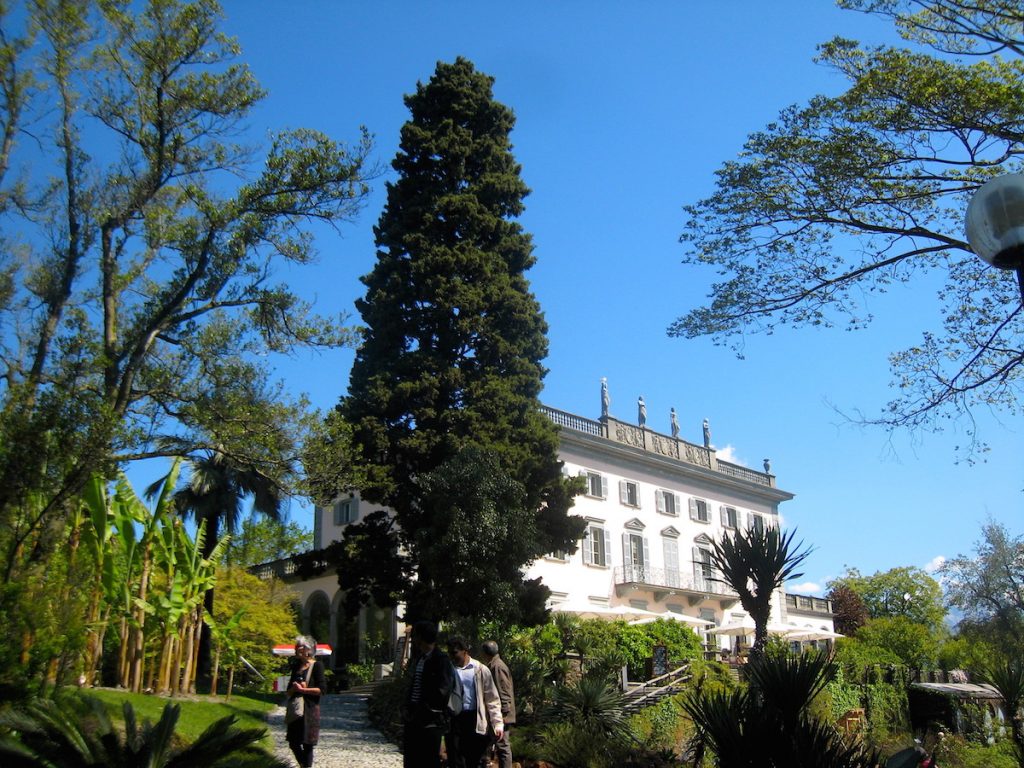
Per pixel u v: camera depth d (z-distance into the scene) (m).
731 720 8.17
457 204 25.72
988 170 12.16
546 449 24.62
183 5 14.44
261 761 8.59
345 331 15.76
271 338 15.57
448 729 8.03
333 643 32.19
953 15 11.51
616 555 39.41
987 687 26.64
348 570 22.72
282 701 21.97
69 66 14.16
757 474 50.19
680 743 17.16
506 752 10.21
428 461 23.09
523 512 21.41
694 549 43.81
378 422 23.47
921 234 12.80
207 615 17.17
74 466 11.99
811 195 12.83
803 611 50.75
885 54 11.78
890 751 17.62
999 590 41.47
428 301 25.16
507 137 28.42
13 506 11.77
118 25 14.37
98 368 12.93
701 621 35.56
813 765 7.87
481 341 25.06
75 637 11.03
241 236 14.60
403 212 26.53
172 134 14.81
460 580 20.09
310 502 15.54
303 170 14.77
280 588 28.66
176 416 14.55
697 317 13.94
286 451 15.07
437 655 8.18
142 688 15.03
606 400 42.03
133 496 15.07
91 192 14.38
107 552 14.46
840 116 12.24
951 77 11.38
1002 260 6.13
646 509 41.88
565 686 15.81
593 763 12.65
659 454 43.09
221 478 26.06
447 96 27.73
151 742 7.60
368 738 16.02
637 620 34.34
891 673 26.80
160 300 14.59
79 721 7.68
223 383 14.79
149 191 14.69
